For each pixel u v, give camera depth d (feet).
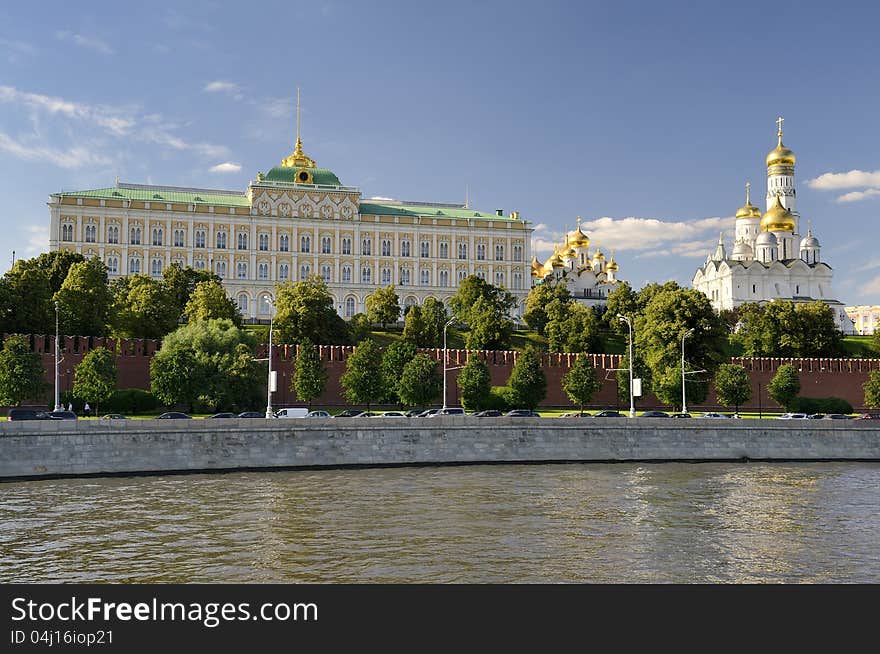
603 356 387.34
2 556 130.00
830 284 647.97
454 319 524.11
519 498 186.39
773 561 132.57
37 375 285.64
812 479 224.53
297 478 215.10
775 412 386.32
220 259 610.24
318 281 481.46
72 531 147.43
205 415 298.97
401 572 122.83
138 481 205.98
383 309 530.27
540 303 556.92
